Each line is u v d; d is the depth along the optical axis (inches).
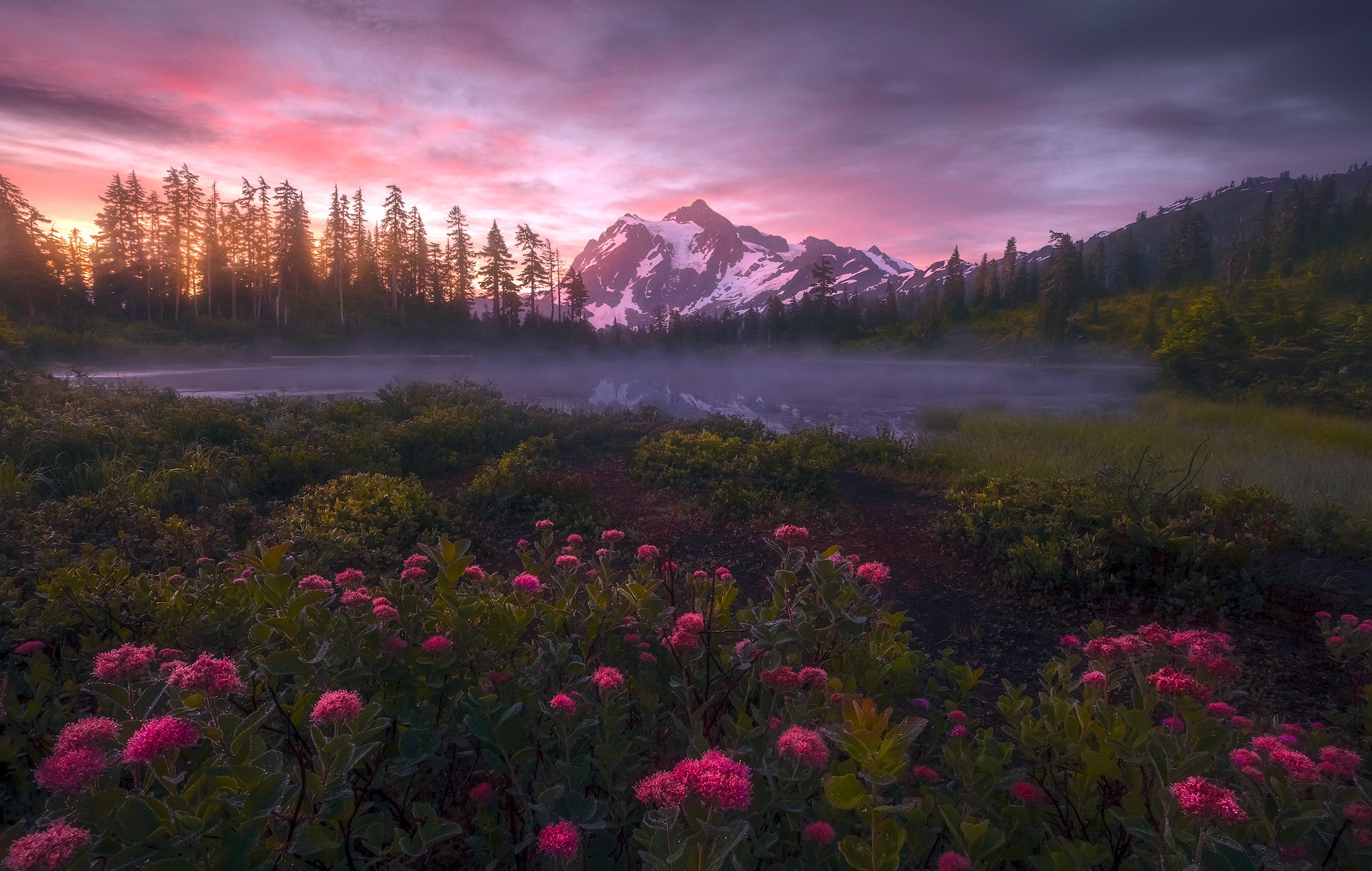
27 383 560.1
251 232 2618.1
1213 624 227.3
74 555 205.5
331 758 67.3
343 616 98.7
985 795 88.9
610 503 388.2
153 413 490.6
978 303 4180.6
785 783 79.2
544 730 91.5
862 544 325.1
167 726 59.0
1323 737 105.5
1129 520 275.3
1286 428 663.1
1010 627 235.9
